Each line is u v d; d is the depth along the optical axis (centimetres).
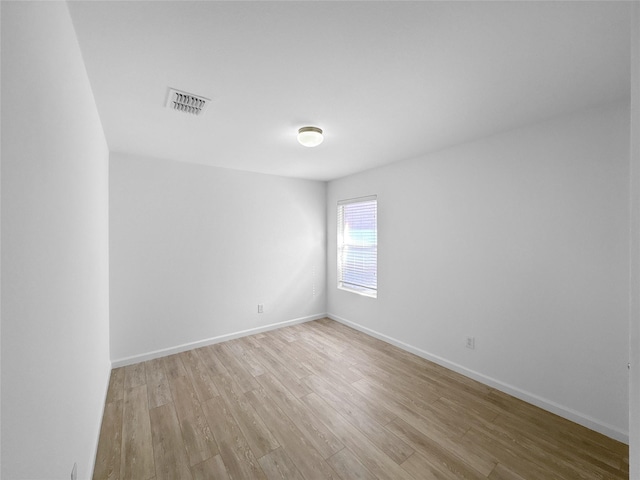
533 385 234
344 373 287
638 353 60
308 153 313
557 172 220
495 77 169
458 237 287
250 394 250
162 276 330
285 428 206
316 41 138
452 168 291
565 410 215
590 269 205
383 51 146
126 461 177
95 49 142
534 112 212
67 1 113
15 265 73
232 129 244
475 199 272
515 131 244
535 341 233
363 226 409
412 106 204
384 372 289
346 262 443
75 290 136
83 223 156
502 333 254
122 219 306
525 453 182
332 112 213
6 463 67
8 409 69
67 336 121
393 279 357
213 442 192
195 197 351
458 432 201
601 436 196
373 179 382
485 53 147
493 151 258
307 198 451
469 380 272
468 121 229
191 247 349
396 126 239
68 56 120
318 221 464
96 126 203
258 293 403
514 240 245
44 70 93
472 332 276
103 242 250
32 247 83
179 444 191
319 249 467
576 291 211
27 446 79
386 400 240
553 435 197
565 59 151
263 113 214
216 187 366
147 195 321
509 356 249
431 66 158
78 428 140
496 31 131
